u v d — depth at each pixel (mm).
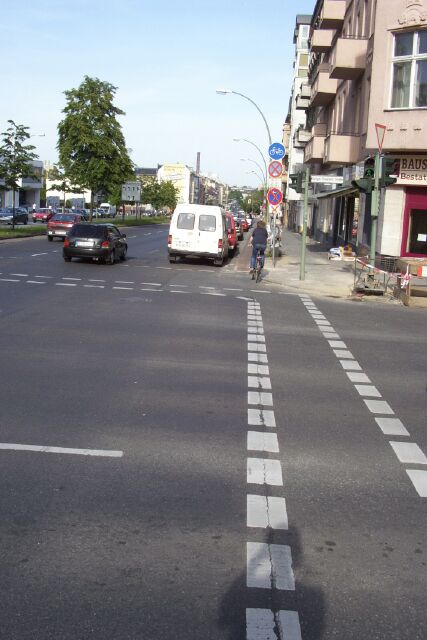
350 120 32469
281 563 3934
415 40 21984
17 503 4617
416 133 22125
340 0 36219
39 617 3330
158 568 3826
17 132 40406
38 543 4070
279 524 4453
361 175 18344
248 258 32938
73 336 10703
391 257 24078
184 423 6496
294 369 9164
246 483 5113
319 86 37250
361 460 5719
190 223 26672
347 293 18906
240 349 10344
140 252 32750
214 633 3250
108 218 87938
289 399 7582
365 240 28562
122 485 4977
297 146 63344
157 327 11922
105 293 16328
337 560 4004
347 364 9656
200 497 4820
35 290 16234
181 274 22484
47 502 4645
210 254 26625
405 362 9992
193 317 13297
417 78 22125
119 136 54094
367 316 14875
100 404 6996
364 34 29375
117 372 8445
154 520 4430
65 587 3600
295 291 19312
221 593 3590
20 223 63312
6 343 9930
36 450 5613
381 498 4949
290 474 5336
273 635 3250
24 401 6988
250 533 4305
